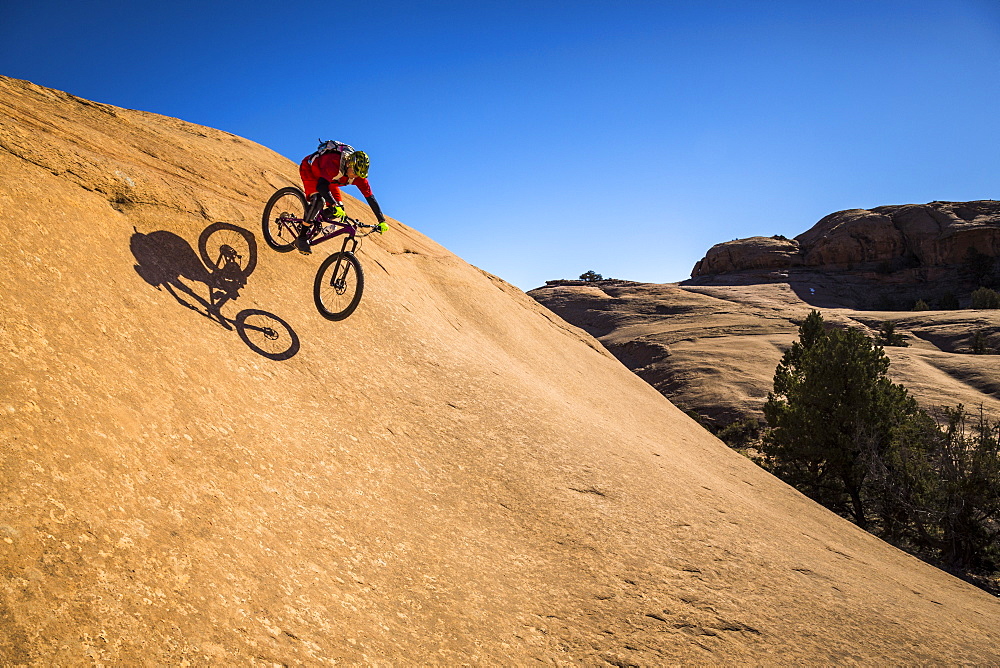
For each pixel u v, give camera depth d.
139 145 6.75
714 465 9.30
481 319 10.29
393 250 10.22
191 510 3.04
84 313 3.78
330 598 3.07
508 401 6.79
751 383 50.66
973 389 43.06
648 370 63.69
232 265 5.80
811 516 8.55
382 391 5.71
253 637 2.57
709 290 104.81
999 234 93.38
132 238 4.93
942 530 21.41
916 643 4.64
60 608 2.15
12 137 4.63
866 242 105.94
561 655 3.40
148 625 2.32
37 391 2.95
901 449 21.81
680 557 4.90
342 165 5.34
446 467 5.03
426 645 3.08
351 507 3.94
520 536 4.51
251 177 8.13
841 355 23.33
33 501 2.44
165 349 4.11
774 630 4.21
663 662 3.56
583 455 6.22
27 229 3.99
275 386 4.75
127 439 3.14
